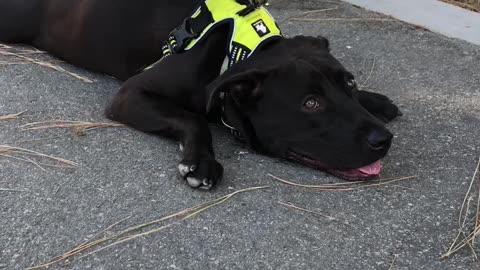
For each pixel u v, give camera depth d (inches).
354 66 51.3
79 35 46.4
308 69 35.9
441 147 40.8
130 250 31.4
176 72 39.5
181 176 36.4
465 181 37.5
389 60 52.4
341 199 35.4
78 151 38.7
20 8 48.7
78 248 31.4
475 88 48.5
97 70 47.6
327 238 32.5
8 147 38.7
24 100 43.7
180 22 43.1
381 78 49.6
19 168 37.0
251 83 36.2
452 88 48.4
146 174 36.8
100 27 45.2
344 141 35.2
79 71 48.0
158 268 30.5
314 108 35.7
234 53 38.1
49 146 39.0
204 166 35.3
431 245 32.5
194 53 39.4
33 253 31.2
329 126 35.5
